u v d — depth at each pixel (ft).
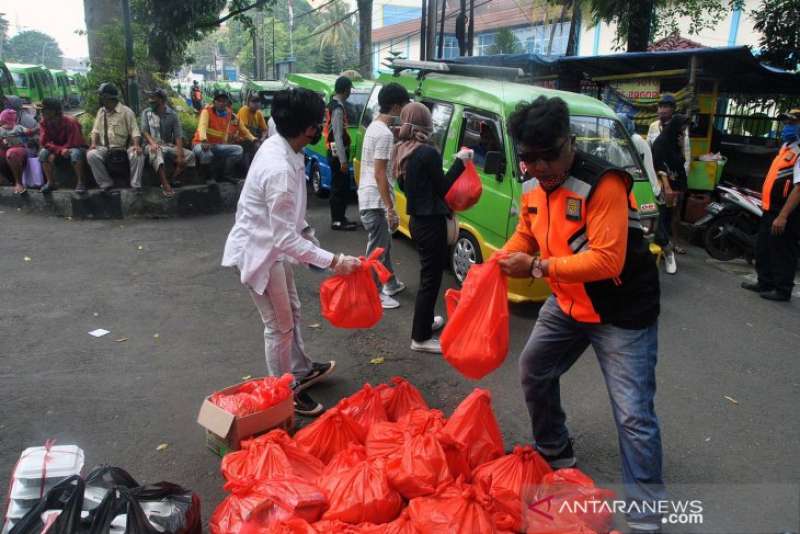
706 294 21.06
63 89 123.75
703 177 29.01
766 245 20.58
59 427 11.91
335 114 26.30
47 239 25.98
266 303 11.43
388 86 17.17
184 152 30.45
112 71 36.22
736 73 29.99
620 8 41.24
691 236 28.07
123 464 10.77
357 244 25.80
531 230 9.27
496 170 16.97
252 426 10.14
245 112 40.65
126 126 29.45
